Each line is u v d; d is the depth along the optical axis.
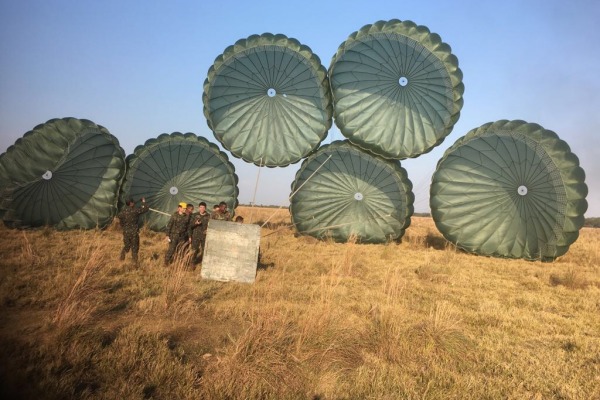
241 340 5.64
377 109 18.28
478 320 7.96
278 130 18.75
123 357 5.16
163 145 20.33
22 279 8.70
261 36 18.39
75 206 18.98
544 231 17.97
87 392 4.31
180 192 20.56
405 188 19.86
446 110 18.05
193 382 4.79
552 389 5.19
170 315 7.25
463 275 12.80
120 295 8.20
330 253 15.99
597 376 5.55
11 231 17.34
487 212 18.45
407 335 6.61
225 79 18.45
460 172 18.58
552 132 17.72
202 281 9.91
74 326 5.80
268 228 24.58
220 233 10.34
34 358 4.96
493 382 5.29
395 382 5.14
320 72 18.30
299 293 9.27
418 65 18.27
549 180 17.77
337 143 19.70
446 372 5.51
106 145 19.00
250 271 10.22
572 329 7.66
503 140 18.30
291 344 6.07
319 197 20.20
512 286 11.57
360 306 8.30
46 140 18.00
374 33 18.44
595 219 101.50
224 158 20.69
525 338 7.12
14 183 17.83
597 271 15.07
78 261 10.63
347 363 5.77
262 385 4.90
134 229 11.75
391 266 13.69
